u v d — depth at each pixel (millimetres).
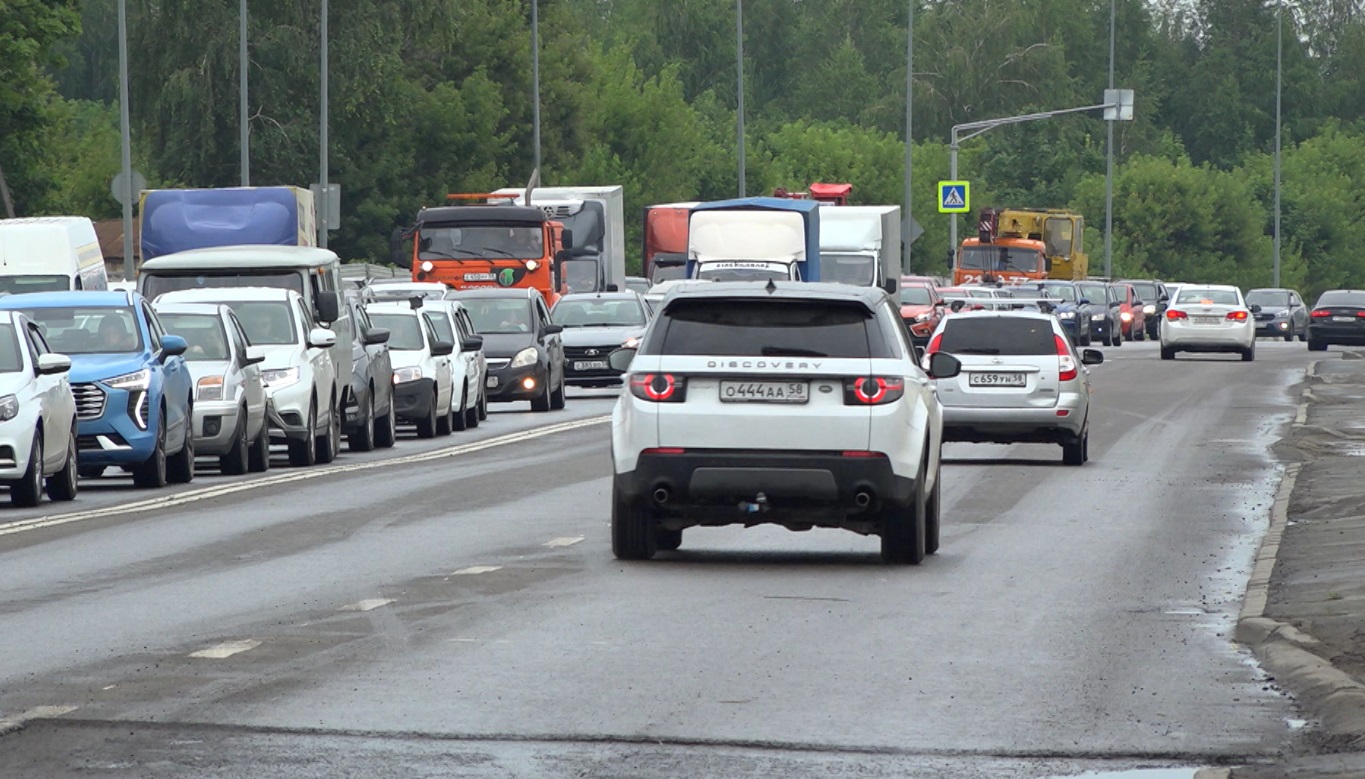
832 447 40375
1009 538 47312
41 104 155625
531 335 104938
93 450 59406
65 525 49188
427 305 95812
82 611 34500
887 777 22188
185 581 38531
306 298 79812
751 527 49531
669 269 162500
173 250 105688
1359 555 41656
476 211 128875
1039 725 25031
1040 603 36281
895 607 35531
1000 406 68625
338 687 27188
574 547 44500
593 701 26344
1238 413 97875
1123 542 46656
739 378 40500
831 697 26797
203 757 22828
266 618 33688
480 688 27219
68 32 156125
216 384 65500
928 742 23984
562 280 136750
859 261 142000
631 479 40844
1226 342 159875
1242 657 30391
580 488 59594
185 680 27688
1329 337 183250
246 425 66875
